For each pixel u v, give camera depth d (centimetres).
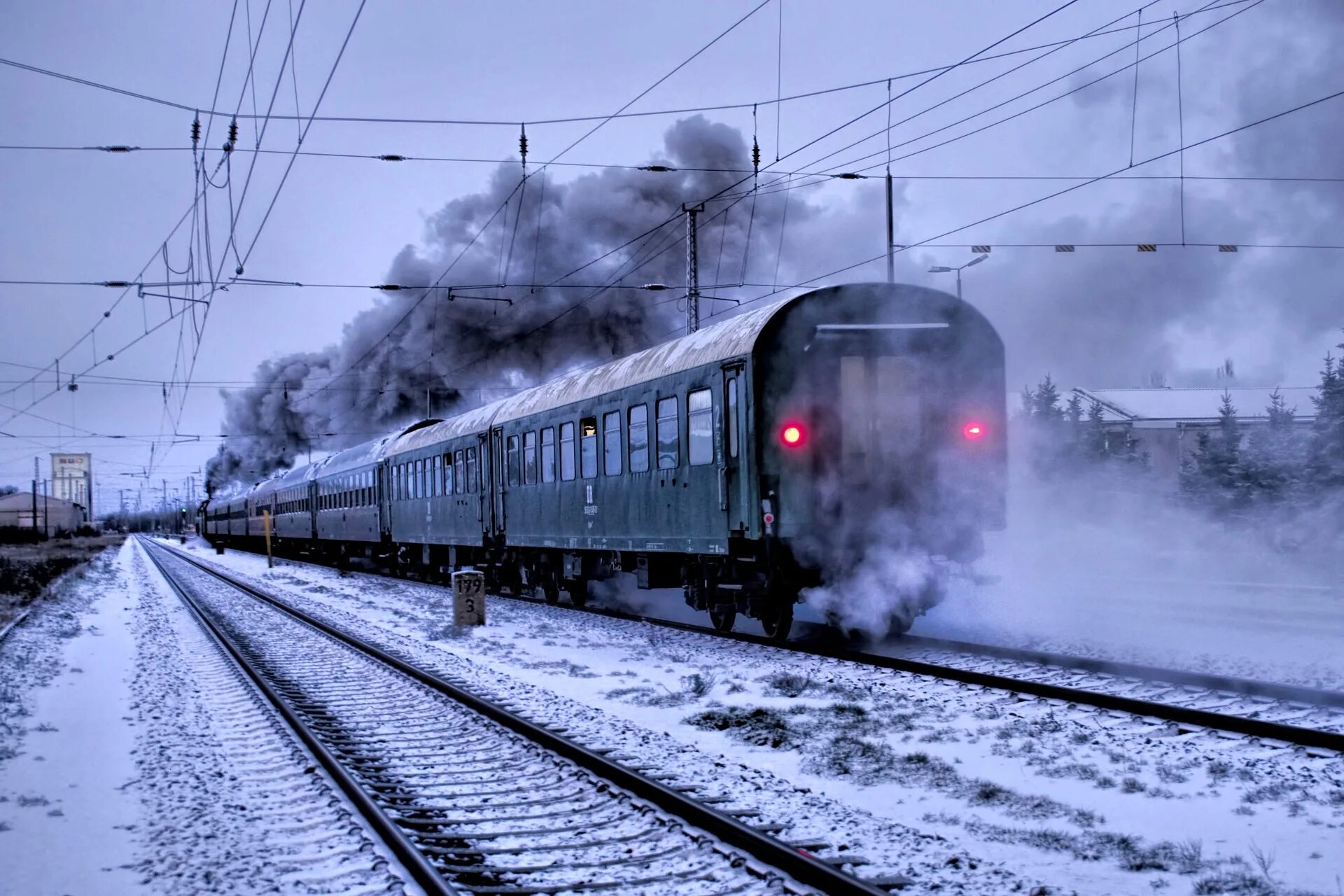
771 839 540
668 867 546
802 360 1266
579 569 1892
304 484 4581
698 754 791
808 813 625
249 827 650
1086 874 523
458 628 1727
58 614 2231
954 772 717
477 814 657
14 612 2231
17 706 1104
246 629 1914
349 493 3744
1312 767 685
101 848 624
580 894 512
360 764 796
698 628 1555
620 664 1292
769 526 1238
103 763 848
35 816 694
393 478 3141
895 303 1309
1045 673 1080
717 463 1343
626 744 830
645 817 627
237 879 551
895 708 945
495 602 2219
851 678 1091
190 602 2517
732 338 1327
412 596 2492
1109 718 845
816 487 1257
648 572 1631
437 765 798
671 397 1478
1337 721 820
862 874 513
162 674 1348
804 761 767
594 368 1861
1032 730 821
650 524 1548
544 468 1984
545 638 1573
